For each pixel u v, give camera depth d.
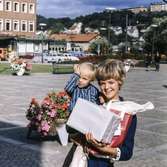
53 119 9.46
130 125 3.47
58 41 104.12
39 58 72.19
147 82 31.84
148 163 8.33
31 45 95.06
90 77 6.36
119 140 3.43
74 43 116.06
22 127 11.47
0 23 102.38
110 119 3.35
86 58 53.34
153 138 10.73
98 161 3.58
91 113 3.45
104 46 89.50
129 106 3.50
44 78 32.78
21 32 106.25
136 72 46.56
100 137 3.37
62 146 9.26
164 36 83.25
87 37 120.00
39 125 9.61
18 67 35.28
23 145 9.34
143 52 85.44
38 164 7.95
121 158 3.46
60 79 31.95
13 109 15.05
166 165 8.26
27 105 16.23
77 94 6.42
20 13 106.12
